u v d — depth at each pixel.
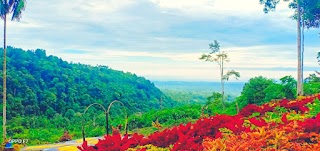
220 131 6.69
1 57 66.19
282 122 7.29
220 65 32.88
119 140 6.81
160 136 6.79
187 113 30.69
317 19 33.72
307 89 28.06
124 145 6.51
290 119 8.30
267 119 9.23
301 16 32.69
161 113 31.92
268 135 5.48
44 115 54.94
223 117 7.23
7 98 52.38
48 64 70.19
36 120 49.19
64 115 56.22
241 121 7.26
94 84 70.06
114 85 74.56
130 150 6.50
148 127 29.20
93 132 30.11
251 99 25.59
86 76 72.44
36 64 68.50
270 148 5.18
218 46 33.12
